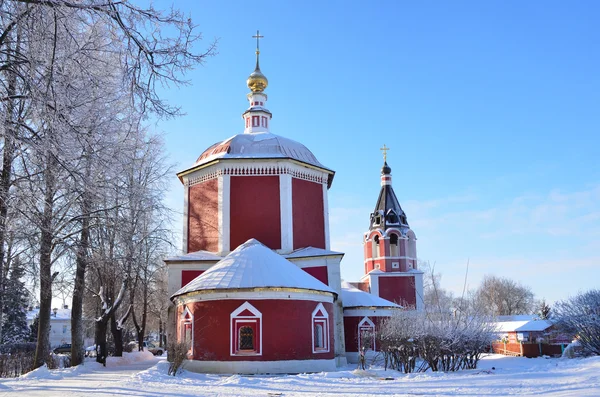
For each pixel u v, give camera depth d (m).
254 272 22.66
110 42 10.00
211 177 28.78
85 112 10.72
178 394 13.70
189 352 22.09
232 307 21.67
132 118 11.89
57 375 20.62
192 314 22.38
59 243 18.53
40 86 9.37
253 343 21.56
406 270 48.81
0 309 17.52
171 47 9.39
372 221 51.66
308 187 29.58
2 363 23.30
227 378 18.23
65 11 9.34
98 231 20.12
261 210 27.72
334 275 26.64
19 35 9.73
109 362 30.59
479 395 13.02
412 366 21.27
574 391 13.05
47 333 23.39
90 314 42.50
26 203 12.38
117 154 12.15
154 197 24.08
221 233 27.27
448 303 35.78
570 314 29.16
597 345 27.20
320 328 23.38
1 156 11.99
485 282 88.62
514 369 22.16
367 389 14.81
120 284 36.38
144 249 29.94
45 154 10.05
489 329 22.41
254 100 34.75
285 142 30.28
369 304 31.27
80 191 12.66
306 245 28.59
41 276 18.53
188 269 26.84
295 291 22.27
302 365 21.59
